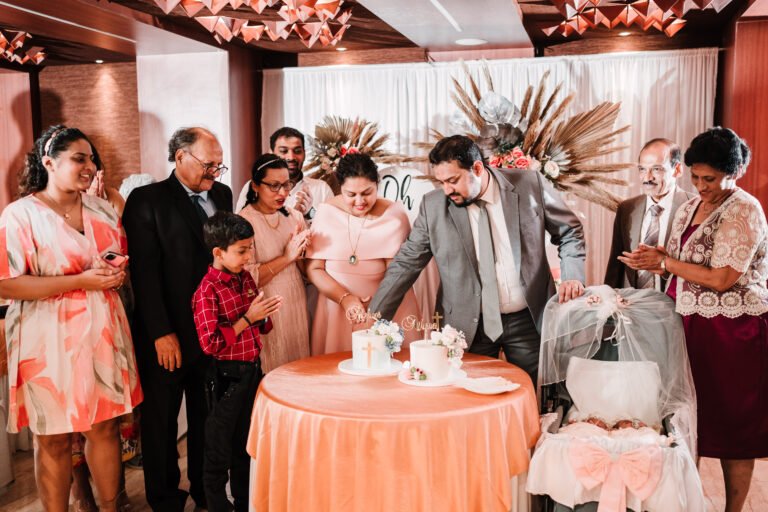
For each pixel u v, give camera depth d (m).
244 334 2.95
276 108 6.20
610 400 2.93
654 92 5.44
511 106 4.60
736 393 2.93
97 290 2.82
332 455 2.30
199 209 3.22
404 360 3.05
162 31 5.07
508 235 3.06
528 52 5.86
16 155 6.88
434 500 2.28
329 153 5.05
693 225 3.04
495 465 2.38
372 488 2.28
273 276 3.29
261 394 2.61
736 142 2.85
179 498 3.19
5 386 3.64
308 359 3.10
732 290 2.92
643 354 2.90
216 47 5.63
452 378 2.71
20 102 6.82
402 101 5.92
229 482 3.26
